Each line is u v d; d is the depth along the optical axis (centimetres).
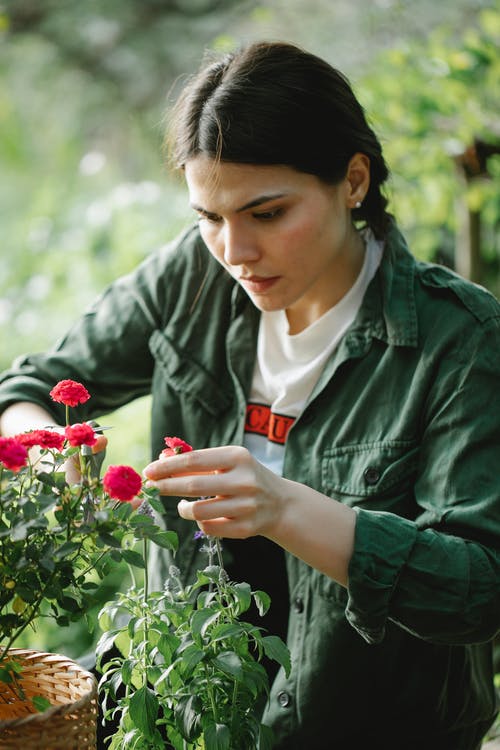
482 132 319
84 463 134
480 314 163
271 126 147
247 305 183
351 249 173
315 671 167
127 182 772
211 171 149
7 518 128
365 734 171
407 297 168
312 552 142
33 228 604
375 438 166
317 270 159
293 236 153
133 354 199
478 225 335
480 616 149
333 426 171
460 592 146
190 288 192
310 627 169
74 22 728
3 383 196
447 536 150
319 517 141
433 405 162
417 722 171
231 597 151
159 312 196
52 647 310
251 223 153
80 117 806
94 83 774
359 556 141
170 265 196
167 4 716
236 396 185
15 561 128
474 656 175
